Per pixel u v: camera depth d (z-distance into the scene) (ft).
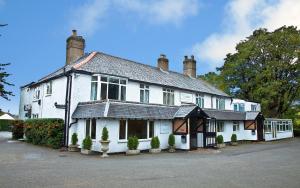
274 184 33.01
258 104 144.25
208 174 39.22
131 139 67.26
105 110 63.77
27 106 101.35
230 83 165.78
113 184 31.22
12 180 31.96
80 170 40.04
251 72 155.33
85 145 63.26
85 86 73.15
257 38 156.15
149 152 72.64
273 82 143.43
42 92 89.30
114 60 91.25
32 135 80.59
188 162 52.65
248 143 110.42
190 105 82.28
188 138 78.43
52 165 44.11
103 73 73.10
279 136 135.33
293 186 32.01
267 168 45.68
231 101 126.21
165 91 92.63
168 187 30.53
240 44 166.30
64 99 75.00
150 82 85.51
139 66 98.94
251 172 41.45
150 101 86.22
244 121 118.83
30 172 37.22
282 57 149.18
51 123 70.90
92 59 81.71
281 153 72.33
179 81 105.29
